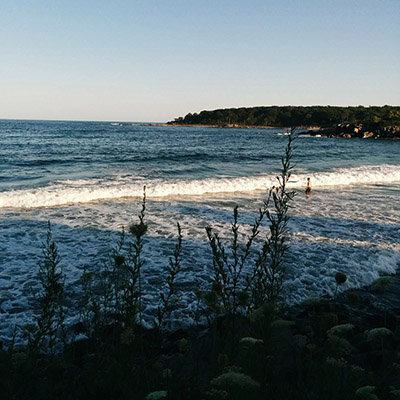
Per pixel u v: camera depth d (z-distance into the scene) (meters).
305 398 2.01
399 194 19.27
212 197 17.16
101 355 2.59
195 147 55.38
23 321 5.60
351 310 6.19
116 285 3.42
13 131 94.81
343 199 17.38
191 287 7.02
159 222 11.87
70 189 16.48
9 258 8.30
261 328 2.26
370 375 2.25
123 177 22.67
